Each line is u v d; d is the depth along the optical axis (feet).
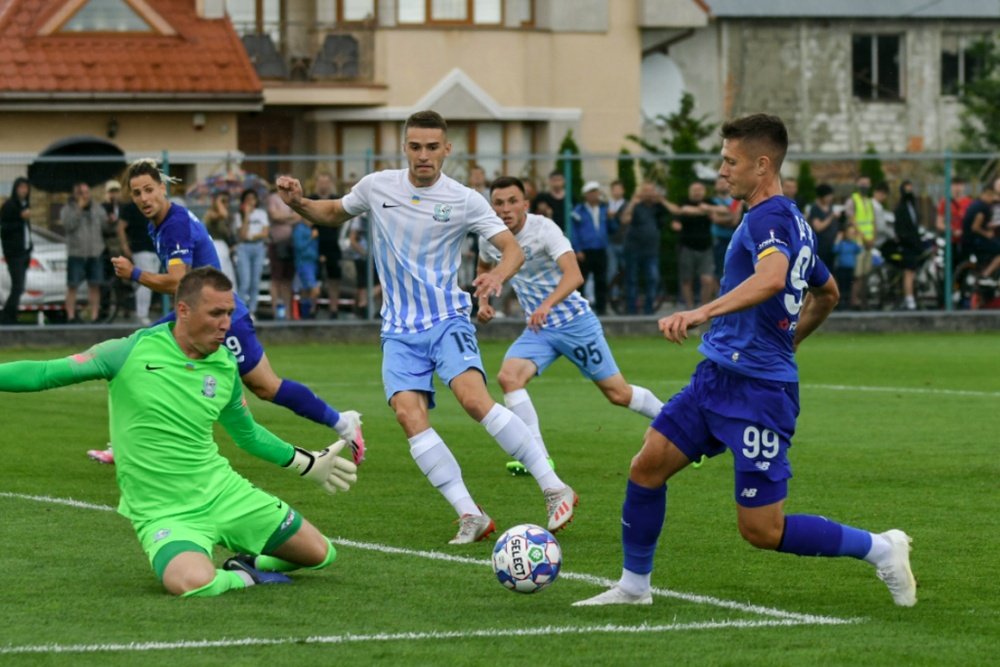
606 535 73.31
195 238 84.64
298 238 190.19
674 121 302.66
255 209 185.78
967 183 209.77
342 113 273.95
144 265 181.57
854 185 209.77
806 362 166.09
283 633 53.11
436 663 49.42
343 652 50.65
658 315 197.77
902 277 206.39
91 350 59.11
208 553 59.52
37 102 239.71
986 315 206.90
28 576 62.39
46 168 180.75
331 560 62.44
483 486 88.02
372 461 97.04
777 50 355.56
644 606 57.88
